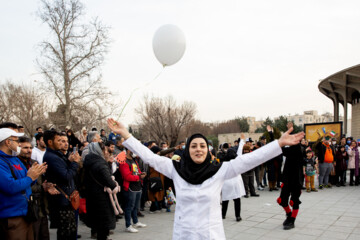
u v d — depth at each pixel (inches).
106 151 202.5
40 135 226.4
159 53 141.3
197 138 96.4
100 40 805.9
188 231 89.0
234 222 260.1
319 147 456.8
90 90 815.7
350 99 1103.0
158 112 1606.8
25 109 883.4
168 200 312.8
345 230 228.7
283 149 242.7
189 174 93.7
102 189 181.3
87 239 218.4
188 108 1689.2
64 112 864.3
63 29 777.6
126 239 214.8
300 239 209.8
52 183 157.6
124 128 105.7
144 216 293.0
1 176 127.1
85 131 383.6
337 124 608.1
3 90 903.1
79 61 794.2
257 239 211.6
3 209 129.2
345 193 409.1
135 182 240.5
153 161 103.0
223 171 94.0
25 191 138.5
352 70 870.4
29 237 138.6
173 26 141.5
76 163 168.4
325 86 1152.8
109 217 182.1
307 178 422.9
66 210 161.2
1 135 134.3
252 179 399.9
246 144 372.8
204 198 90.0
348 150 493.0
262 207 323.6
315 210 299.7
